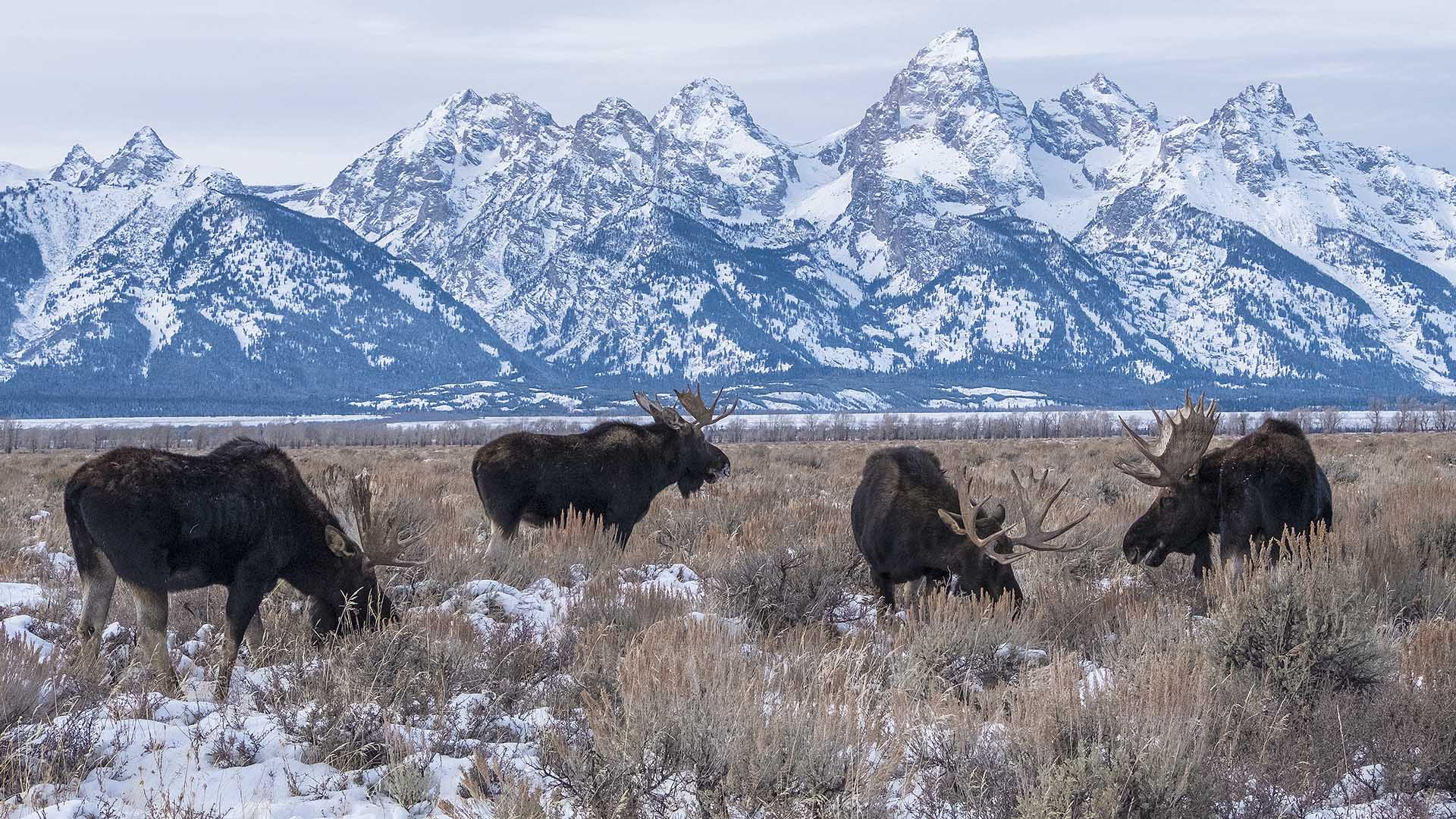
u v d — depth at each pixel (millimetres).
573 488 49625
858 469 110312
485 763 19906
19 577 41000
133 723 22438
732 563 37906
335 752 21250
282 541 28141
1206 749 19953
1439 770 19812
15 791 19219
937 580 34562
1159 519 37969
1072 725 20297
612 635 29938
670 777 19422
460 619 31125
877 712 22312
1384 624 28547
